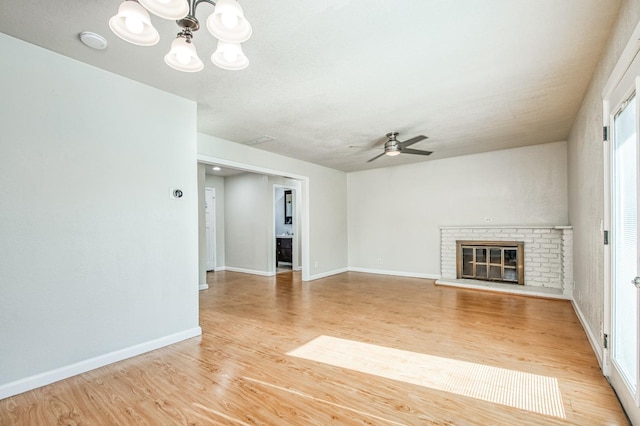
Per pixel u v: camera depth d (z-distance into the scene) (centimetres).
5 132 213
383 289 548
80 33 210
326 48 225
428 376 237
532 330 334
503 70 259
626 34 175
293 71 259
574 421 181
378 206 709
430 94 306
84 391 218
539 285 511
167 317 302
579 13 187
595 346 271
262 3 176
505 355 272
